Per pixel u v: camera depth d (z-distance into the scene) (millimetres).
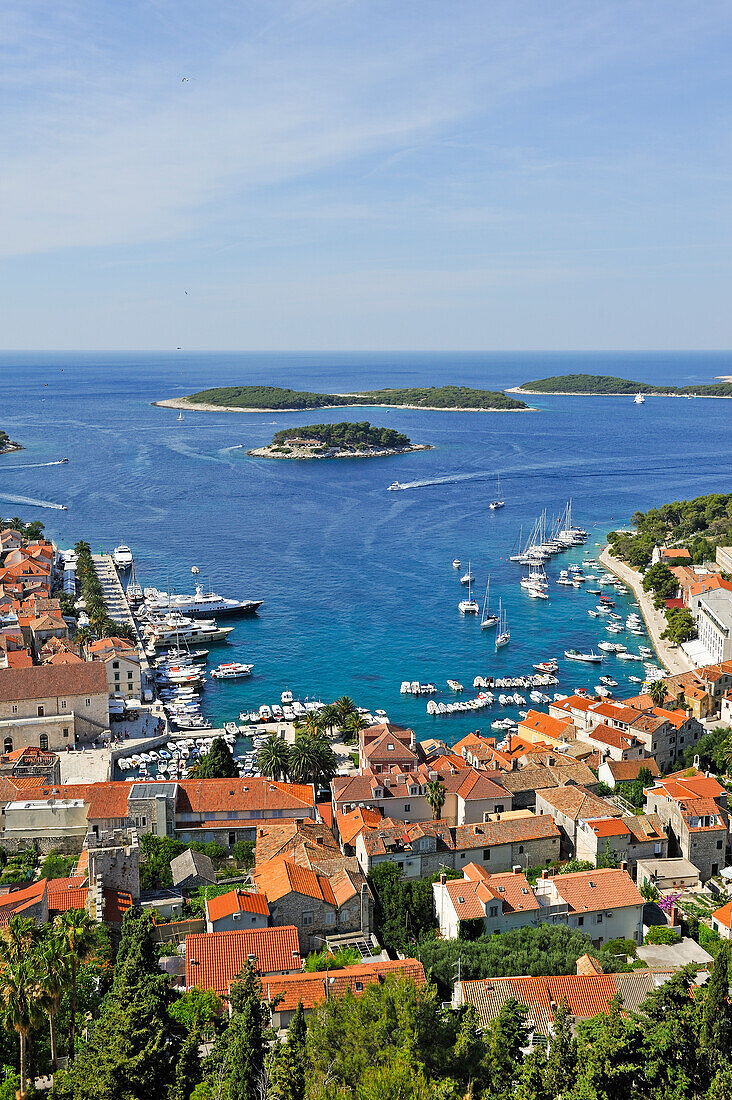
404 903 107625
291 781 150000
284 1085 64875
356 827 124125
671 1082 67562
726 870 122875
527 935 99562
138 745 174875
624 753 156625
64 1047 79375
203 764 157250
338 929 103750
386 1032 69438
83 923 82312
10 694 170375
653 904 113188
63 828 125875
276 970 91062
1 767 145750
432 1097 60062
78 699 173625
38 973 72062
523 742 168500
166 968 93062
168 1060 70125
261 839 122375
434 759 151000
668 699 189875
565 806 130250
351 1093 62594
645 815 130625
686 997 74375
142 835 124438
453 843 120312
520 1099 66312
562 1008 83438
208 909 100812
